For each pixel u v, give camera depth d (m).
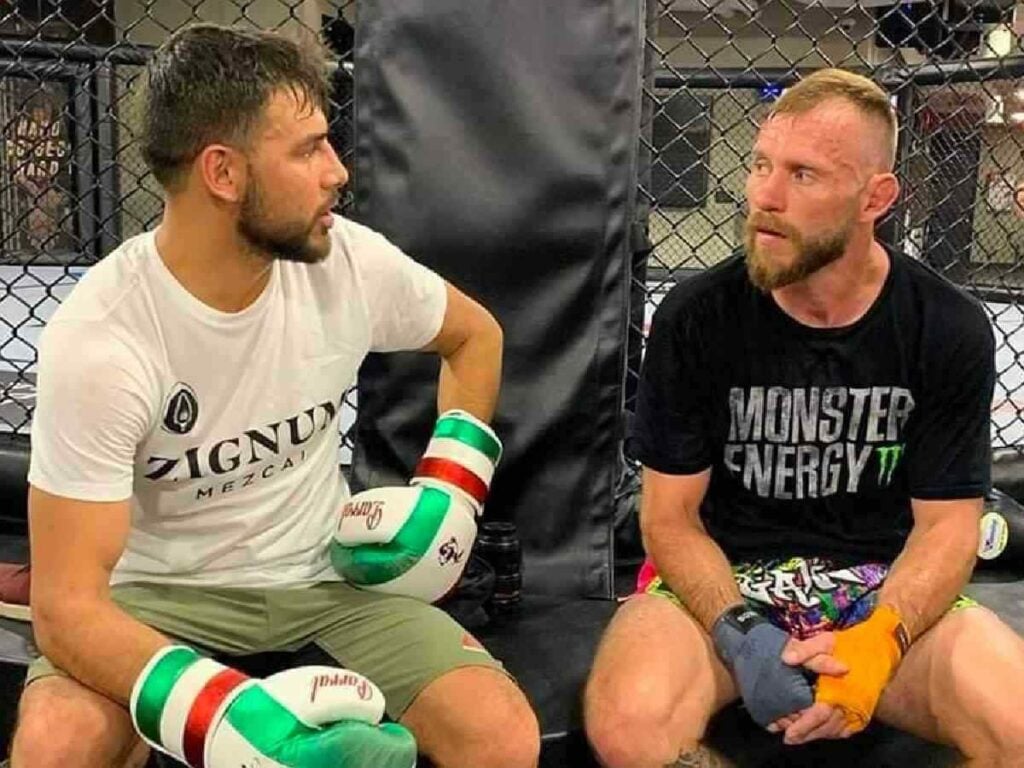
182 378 1.31
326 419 1.45
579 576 1.78
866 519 1.55
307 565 1.46
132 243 1.33
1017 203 2.88
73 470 1.23
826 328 1.47
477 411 1.56
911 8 2.46
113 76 2.43
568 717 1.42
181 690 1.14
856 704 1.31
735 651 1.38
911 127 2.53
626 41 1.68
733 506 1.58
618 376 1.76
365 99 1.74
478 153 1.72
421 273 1.53
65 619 1.21
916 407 1.48
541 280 1.74
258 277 1.33
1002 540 1.93
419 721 1.31
